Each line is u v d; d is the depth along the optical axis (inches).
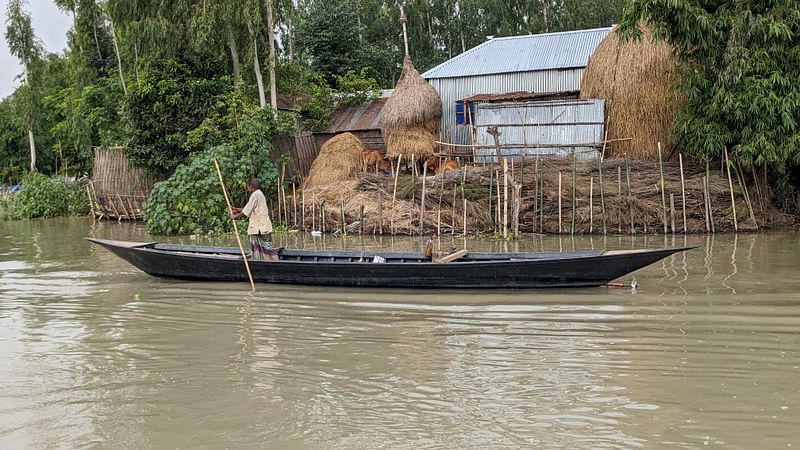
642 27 788.0
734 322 334.3
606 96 815.7
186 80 956.6
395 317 367.2
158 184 834.2
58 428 232.8
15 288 473.4
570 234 694.5
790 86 626.5
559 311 366.3
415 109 924.6
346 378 273.7
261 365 292.4
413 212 739.4
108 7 1093.8
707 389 249.9
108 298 433.7
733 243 589.0
